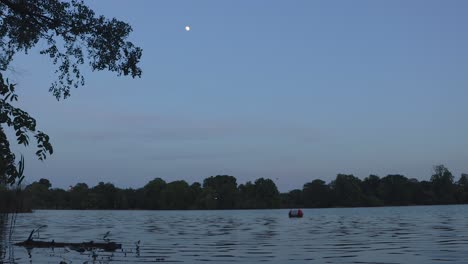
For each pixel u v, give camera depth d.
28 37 12.64
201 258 23.44
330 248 28.17
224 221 79.88
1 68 12.20
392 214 108.38
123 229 54.00
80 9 12.77
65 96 13.90
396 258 22.55
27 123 9.08
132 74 13.59
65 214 134.38
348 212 137.00
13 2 12.18
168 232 47.53
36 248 26.14
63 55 13.41
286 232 46.16
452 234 38.03
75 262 20.94
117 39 13.12
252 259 23.02
